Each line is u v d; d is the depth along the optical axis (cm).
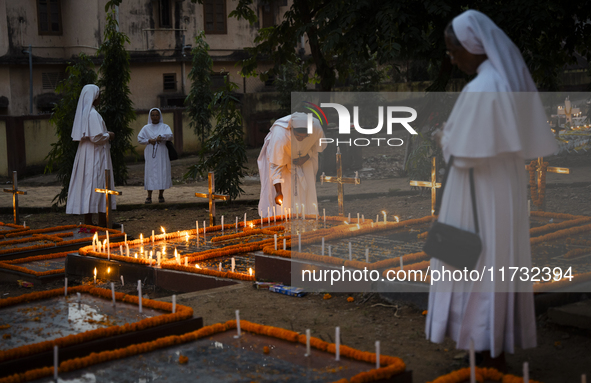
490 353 342
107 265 679
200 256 673
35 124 1967
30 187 1650
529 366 377
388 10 834
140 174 1925
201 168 1270
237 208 1243
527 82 333
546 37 942
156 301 466
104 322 425
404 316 472
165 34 2503
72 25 2348
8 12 2212
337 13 919
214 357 361
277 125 811
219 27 2603
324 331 446
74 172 1001
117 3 1338
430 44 839
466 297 337
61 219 1196
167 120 2267
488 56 322
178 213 1214
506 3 837
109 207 942
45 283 704
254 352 368
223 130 1255
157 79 2530
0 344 382
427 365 379
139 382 325
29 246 821
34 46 2294
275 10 2702
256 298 538
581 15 926
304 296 541
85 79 1315
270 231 795
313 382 320
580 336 418
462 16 330
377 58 910
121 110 1518
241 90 2686
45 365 360
